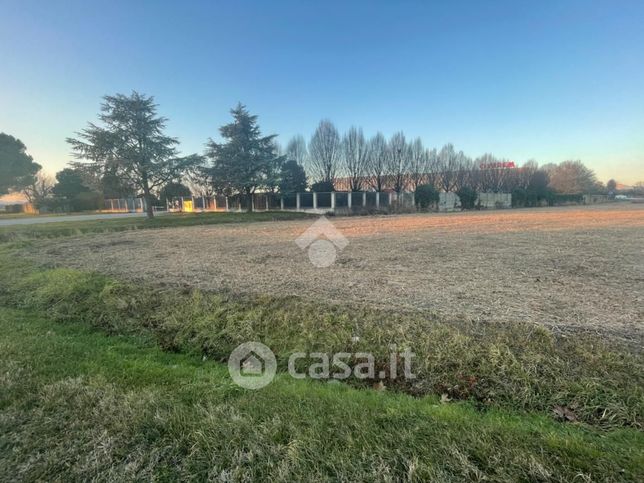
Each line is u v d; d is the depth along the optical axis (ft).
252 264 20.68
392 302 12.69
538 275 16.61
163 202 131.03
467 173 139.13
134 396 7.42
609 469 5.10
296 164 116.37
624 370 7.73
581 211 83.15
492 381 7.88
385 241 30.30
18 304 15.46
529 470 5.12
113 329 12.42
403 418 6.55
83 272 18.61
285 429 6.25
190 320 12.25
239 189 92.43
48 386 7.86
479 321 10.53
